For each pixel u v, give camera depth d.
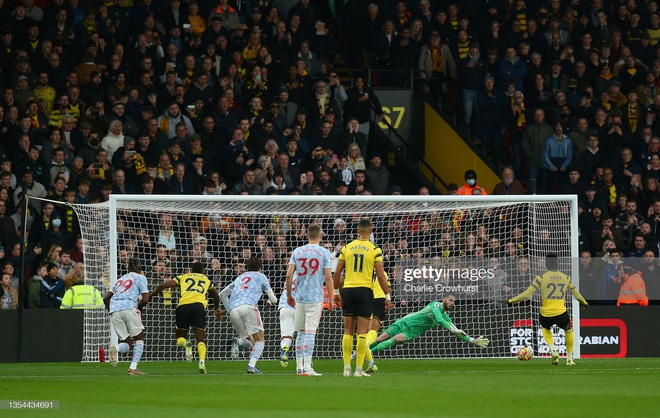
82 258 71.06
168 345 69.06
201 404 33.38
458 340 71.31
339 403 33.47
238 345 65.38
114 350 57.94
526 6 97.75
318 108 85.56
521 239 73.88
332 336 70.75
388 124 89.06
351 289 46.94
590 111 90.94
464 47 93.25
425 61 93.12
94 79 81.12
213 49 85.94
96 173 75.50
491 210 75.56
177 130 80.00
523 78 92.31
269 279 72.00
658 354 72.56
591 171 86.50
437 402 33.66
